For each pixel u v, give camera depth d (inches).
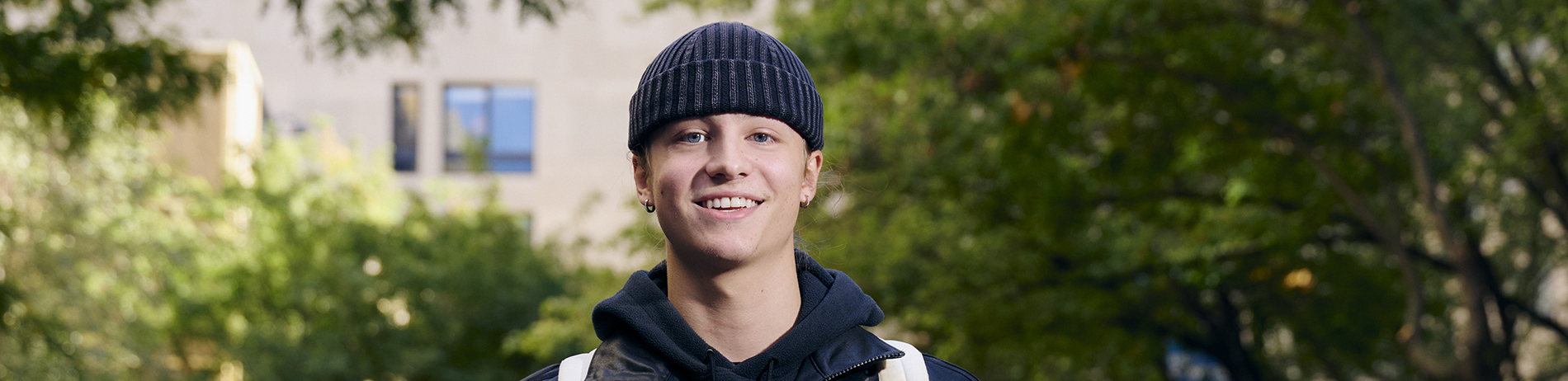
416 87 1176.2
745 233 56.2
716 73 56.4
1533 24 324.2
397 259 733.3
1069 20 362.6
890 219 485.1
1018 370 555.8
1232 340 498.0
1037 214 427.8
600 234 1151.0
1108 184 421.4
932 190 446.6
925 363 62.0
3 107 336.2
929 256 466.6
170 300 653.9
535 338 596.7
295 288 691.4
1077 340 486.9
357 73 1163.9
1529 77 343.3
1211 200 416.2
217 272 699.4
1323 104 372.2
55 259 479.5
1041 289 446.0
